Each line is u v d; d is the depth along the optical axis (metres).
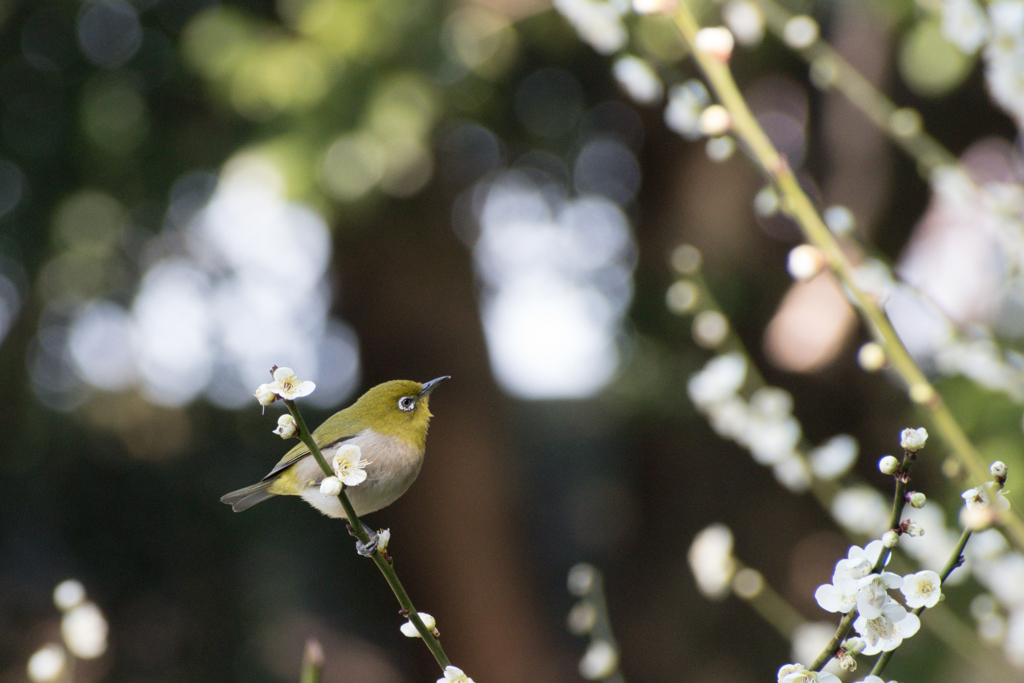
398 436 5.02
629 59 4.38
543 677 13.30
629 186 14.23
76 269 11.38
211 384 13.05
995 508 2.46
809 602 12.40
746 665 12.69
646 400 12.47
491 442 13.50
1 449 12.09
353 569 14.66
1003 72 3.95
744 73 11.91
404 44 9.16
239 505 5.23
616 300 13.44
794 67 12.33
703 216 12.87
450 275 13.13
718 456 13.33
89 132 10.98
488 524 13.31
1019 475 6.42
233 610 13.86
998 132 10.88
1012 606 4.38
